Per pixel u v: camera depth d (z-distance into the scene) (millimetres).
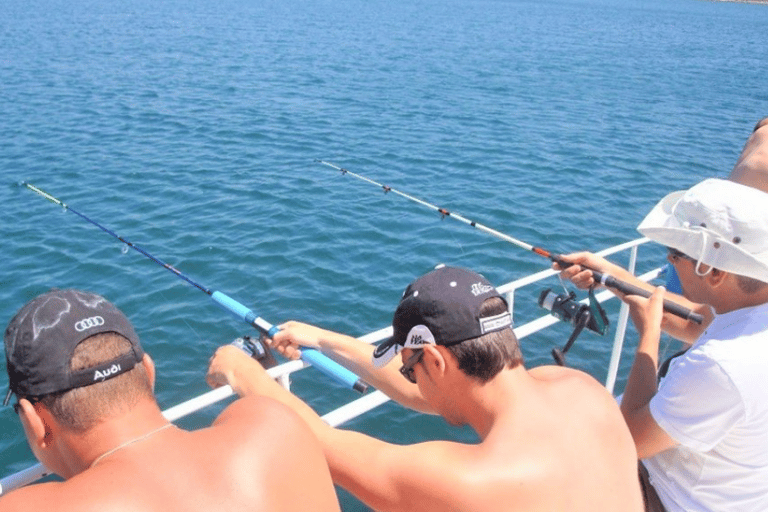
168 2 60250
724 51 47719
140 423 1517
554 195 13188
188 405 2031
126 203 11625
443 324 1632
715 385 1880
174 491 1431
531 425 1619
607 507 1588
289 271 9258
